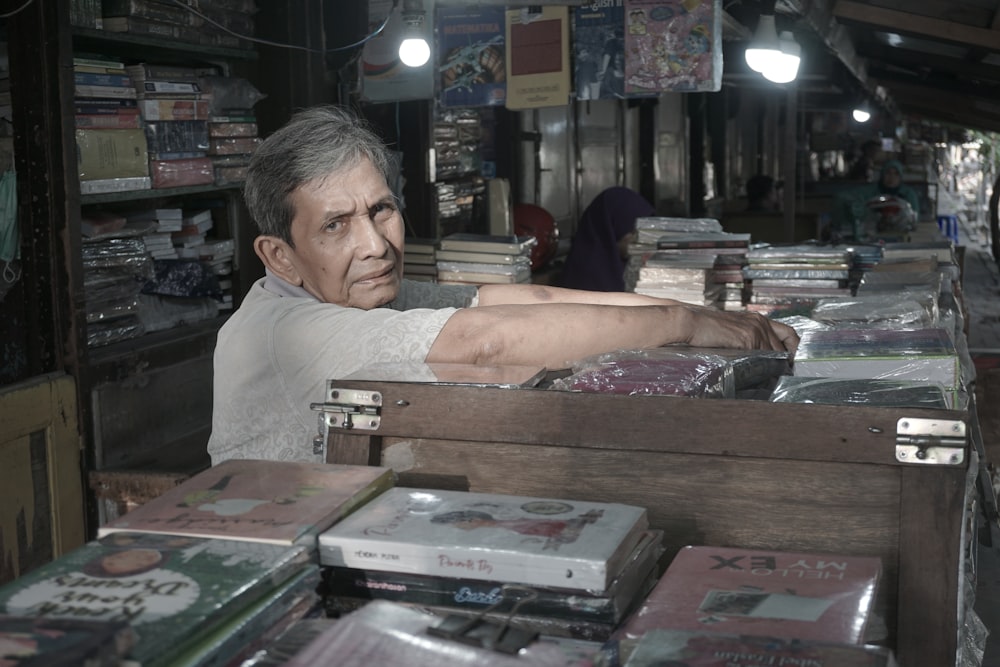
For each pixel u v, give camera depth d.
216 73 4.35
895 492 1.36
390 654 0.95
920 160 19.83
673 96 11.79
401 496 1.33
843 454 1.37
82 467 3.47
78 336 3.43
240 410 1.93
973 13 5.63
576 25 4.41
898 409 1.35
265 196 1.98
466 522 1.23
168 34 3.89
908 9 5.71
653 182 10.91
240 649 0.99
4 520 3.13
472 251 4.61
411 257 4.68
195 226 4.29
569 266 6.09
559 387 1.57
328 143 1.94
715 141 14.27
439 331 1.81
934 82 10.43
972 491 1.48
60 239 3.38
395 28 4.60
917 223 11.10
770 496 1.41
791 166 9.28
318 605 1.17
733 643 0.98
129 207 4.15
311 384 1.86
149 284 4.09
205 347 4.16
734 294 4.18
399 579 1.19
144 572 1.05
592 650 1.03
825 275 4.03
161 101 3.82
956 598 1.33
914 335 2.05
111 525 1.19
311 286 2.04
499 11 4.47
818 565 1.21
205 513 1.22
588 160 9.33
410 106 5.64
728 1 5.04
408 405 1.54
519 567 1.12
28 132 3.33
